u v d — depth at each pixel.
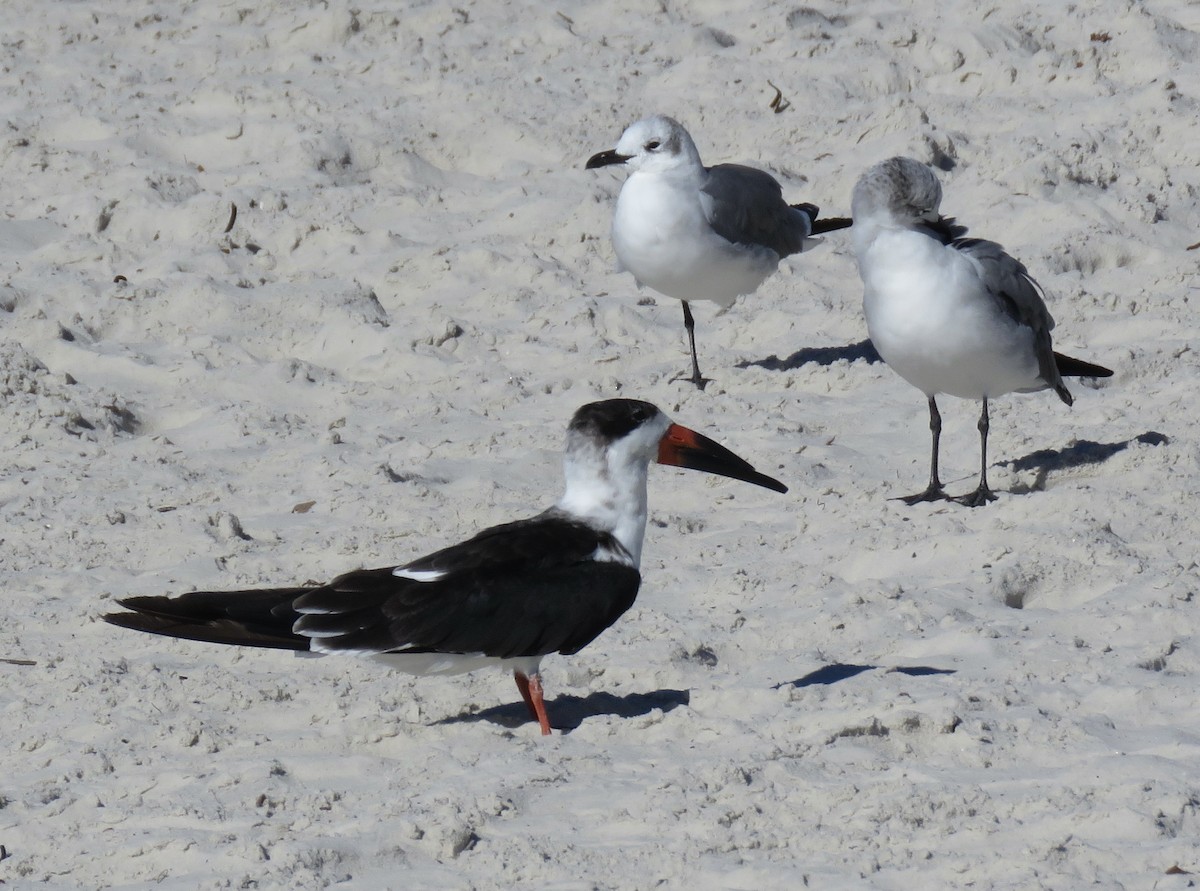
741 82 23.47
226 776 9.31
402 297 18.95
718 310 18.41
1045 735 9.25
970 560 12.05
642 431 10.03
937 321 12.73
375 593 9.41
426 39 25.56
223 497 14.16
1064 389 13.90
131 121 23.31
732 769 8.92
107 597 12.09
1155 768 8.70
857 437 14.98
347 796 9.12
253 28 26.45
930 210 12.88
